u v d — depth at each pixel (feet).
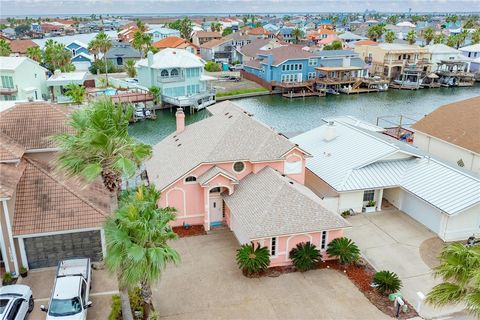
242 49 415.03
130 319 71.82
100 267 90.68
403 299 83.20
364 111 270.46
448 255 60.80
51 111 109.09
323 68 321.93
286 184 98.37
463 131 145.18
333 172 121.60
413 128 163.22
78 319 70.69
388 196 124.77
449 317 78.28
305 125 236.22
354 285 87.45
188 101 252.42
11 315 70.90
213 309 80.28
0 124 103.60
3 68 229.86
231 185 106.11
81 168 69.77
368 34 522.88
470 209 103.55
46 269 90.43
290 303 81.97
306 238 93.61
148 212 65.77
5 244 85.10
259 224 90.84
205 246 101.14
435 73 360.28
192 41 523.29
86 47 408.46
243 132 115.03
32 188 91.25
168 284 87.20
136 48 398.42
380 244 102.63
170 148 127.13
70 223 87.97
